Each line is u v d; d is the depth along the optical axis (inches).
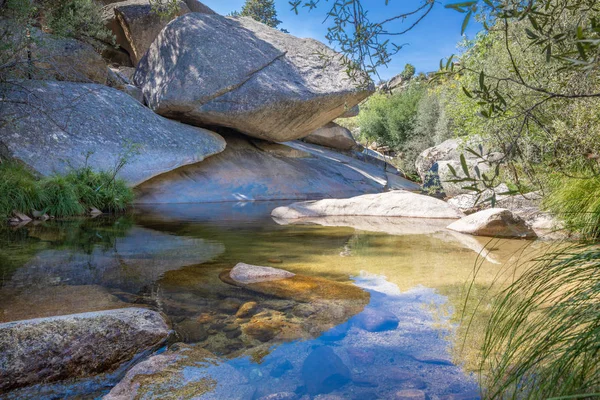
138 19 525.7
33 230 201.2
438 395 55.7
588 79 126.6
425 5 65.2
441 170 359.3
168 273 120.7
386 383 59.3
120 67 520.7
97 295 99.5
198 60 377.4
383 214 273.4
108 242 171.2
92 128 314.7
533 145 183.9
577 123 146.2
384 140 697.6
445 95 273.0
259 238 185.5
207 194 367.6
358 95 393.4
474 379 59.4
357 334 76.6
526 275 74.3
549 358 55.7
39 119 292.5
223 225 227.0
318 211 277.9
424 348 70.0
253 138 458.9
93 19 403.2
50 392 62.5
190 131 380.2
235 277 115.6
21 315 85.4
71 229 206.1
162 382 61.2
